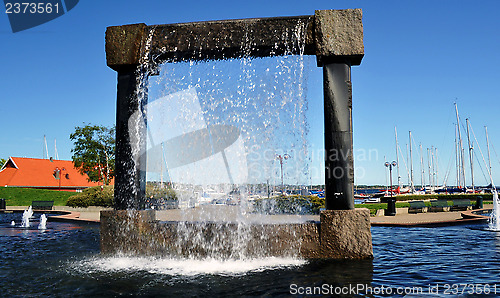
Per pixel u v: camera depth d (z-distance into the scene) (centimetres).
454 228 1362
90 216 1956
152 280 621
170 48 862
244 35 845
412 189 5612
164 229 823
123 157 857
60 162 5716
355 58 821
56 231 1389
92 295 541
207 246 803
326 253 776
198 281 612
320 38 816
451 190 5753
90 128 3812
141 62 870
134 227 828
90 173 4038
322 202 1647
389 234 1202
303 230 786
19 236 1229
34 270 699
